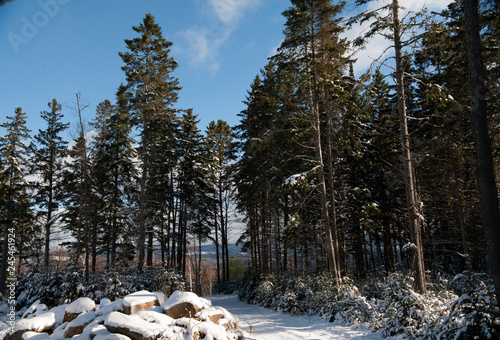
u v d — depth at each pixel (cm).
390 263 1973
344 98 1490
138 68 2077
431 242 1981
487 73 1214
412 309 750
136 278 1775
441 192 1952
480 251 1781
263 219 2419
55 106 2750
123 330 639
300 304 1464
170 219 2928
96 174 2228
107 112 2530
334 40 1535
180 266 2791
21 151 2416
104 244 2811
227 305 2072
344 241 1973
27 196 2467
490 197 553
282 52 1541
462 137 1441
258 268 2573
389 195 1962
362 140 2022
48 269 1891
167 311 776
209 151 3300
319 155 1542
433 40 1018
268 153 2042
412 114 1881
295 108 1662
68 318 882
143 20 2147
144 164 2048
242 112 2556
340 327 962
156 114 2083
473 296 582
